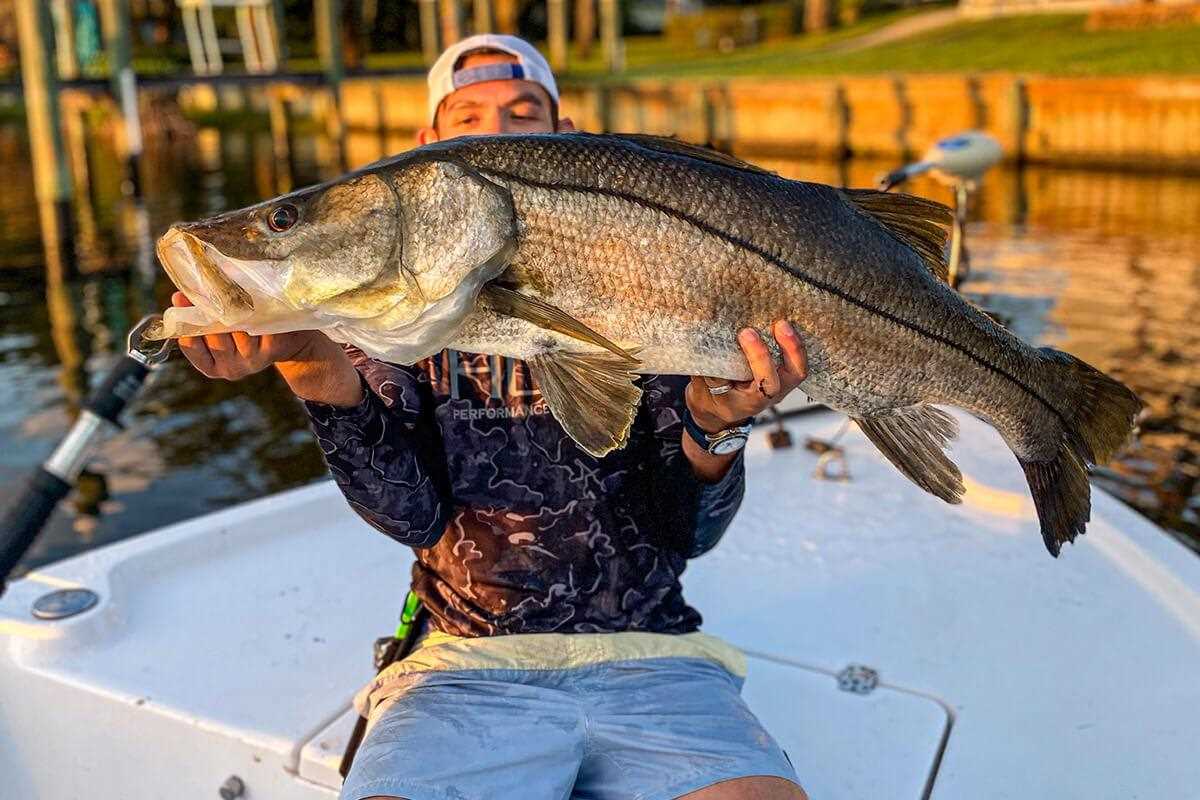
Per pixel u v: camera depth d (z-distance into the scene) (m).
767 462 3.89
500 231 1.74
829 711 2.51
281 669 2.61
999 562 3.17
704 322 1.83
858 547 3.28
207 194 20.19
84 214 17.89
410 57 42.84
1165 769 2.28
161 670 2.58
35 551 5.86
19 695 2.58
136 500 6.54
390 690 2.07
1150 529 3.21
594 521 2.10
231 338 1.78
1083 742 2.38
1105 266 11.70
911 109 20.92
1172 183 17.36
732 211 1.82
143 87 21.80
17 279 12.81
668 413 2.10
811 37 33.47
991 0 28.98
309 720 2.40
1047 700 2.53
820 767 2.32
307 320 1.74
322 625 2.83
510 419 2.08
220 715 2.40
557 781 1.90
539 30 44.34
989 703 2.53
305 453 7.29
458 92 2.44
